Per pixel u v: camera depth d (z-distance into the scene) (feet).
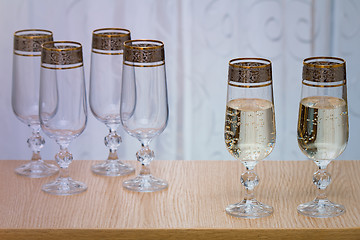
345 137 3.54
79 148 7.51
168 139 7.61
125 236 3.60
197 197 4.01
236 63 3.59
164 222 3.65
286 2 7.34
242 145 3.49
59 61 3.84
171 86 7.48
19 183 4.29
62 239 3.60
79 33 7.22
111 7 7.20
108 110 4.39
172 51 7.37
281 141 7.69
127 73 3.88
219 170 4.50
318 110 3.48
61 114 3.91
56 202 3.96
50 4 7.16
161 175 4.40
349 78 7.66
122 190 4.14
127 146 7.54
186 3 7.27
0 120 7.46
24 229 3.59
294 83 7.54
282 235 3.56
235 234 3.57
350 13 7.47
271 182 4.26
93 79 4.36
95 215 3.76
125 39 4.33
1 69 7.31
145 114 3.91
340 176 4.36
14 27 7.20
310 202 3.85
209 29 7.35
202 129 7.61
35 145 4.57
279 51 7.45
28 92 4.36
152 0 7.23
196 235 3.58
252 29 7.39
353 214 3.73
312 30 7.42
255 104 3.45
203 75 7.47
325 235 3.55
